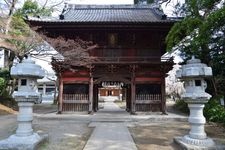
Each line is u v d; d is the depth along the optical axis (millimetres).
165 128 13617
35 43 19016
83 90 20422
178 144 9016
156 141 10117
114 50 20469
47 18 19609
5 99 24719
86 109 19938
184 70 8938
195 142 8242
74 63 19391
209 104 16875
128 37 20359
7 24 17906
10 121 15945
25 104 8828
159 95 20062
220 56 16109
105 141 9852
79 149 8641
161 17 20172
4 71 25609
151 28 19328
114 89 62250
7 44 18109
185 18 14680
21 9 24969
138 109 19859
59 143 9555
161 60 19906
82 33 20219
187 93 8867
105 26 19000
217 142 9016
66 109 19984
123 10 24953
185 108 22109
